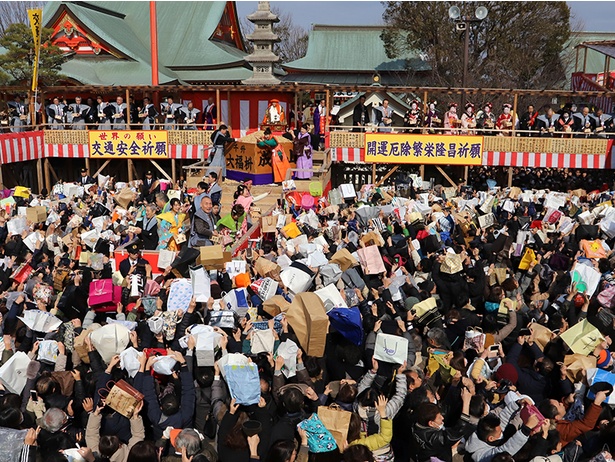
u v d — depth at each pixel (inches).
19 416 229.3
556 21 1568.7
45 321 302.7
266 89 974.4
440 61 1560.0
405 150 946.7
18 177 1019.3
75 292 354.0
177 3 1774.1
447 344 303.6
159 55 1663.4
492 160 935.0
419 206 588.7
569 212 637.3
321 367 289.1
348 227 530.6
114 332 264.7
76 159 1082.1
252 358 285.4
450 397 259.8
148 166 1080.2
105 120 1010.7
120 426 237.0
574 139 913.5
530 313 350.3
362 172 1042.1
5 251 503.2
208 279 330.3
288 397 236.1
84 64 1444.4
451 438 227.8
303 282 374.3
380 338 266.7
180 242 503.2
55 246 495.8
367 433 243.8
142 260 409.7
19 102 1125.7
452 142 937.5
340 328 292.0
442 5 1545.3
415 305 334.6
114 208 705.0
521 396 249.1
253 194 802.2
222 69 1651.1
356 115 971.9
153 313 331.6
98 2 1772.9
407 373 253.1
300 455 219.3
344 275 384.2
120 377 260.8
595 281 379.6
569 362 274.8
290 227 509.0
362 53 1903.3
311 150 844.6
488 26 1556.3
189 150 984.9
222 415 245.0
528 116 959.0
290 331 296.8
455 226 544.1
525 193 714.8
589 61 1920.5
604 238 514.3
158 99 1169.4
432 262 424.8
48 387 246.8
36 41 977.5
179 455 219.3
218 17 1731.1
